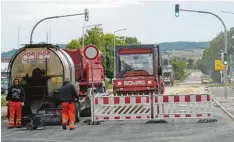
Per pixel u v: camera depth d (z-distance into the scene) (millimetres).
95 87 40156
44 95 30609
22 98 29266
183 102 30141
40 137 22688
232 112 37781
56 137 22547
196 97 30016
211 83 149500
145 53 38219
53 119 29844
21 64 30953
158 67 37625
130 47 38406
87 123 30672
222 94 75750
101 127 27703
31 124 27469
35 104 30719
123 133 23906
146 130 25281
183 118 31234
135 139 21172
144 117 30312
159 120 30234
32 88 30797
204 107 30000
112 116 30375
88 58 29734
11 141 21062
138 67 38188
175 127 26688
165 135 22641
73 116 26703
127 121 31828
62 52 31906
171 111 30250
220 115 35688
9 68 30984
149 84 35562
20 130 27047
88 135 23250
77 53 37438
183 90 85312
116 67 38281
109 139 21344
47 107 30469
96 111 30422
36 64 30906
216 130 24781
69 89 26656
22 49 31000
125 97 30312
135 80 35719
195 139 20875
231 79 140750
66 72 30938
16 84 29391
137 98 30297
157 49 39812
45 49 30844
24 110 30703
